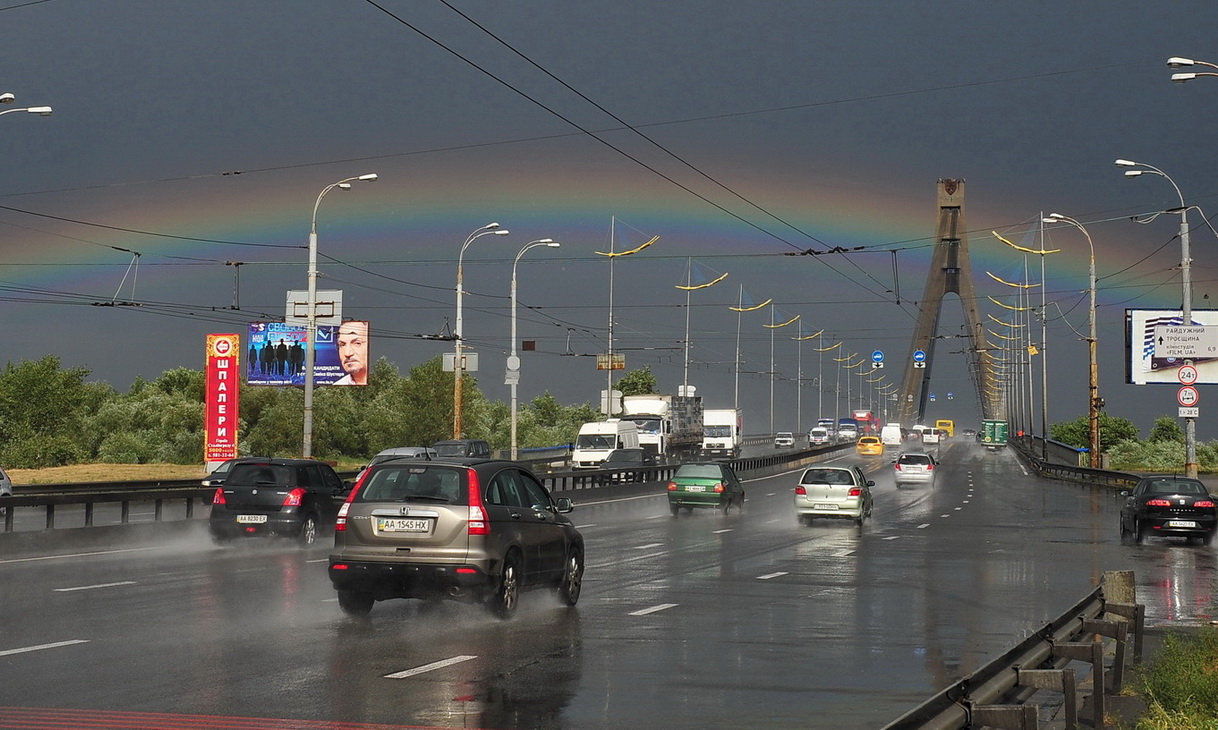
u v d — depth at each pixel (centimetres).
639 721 956
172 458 8825
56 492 4397
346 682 1103
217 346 5719
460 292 5766
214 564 2322
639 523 3884
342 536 1527
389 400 10294
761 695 1071
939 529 3666
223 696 1029
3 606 1656
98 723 916
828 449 11250
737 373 10625
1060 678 855
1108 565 2556
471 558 1488
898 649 1356
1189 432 4325
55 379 9131
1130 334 6288
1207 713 998
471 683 1109
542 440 12244
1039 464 8888
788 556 2650
